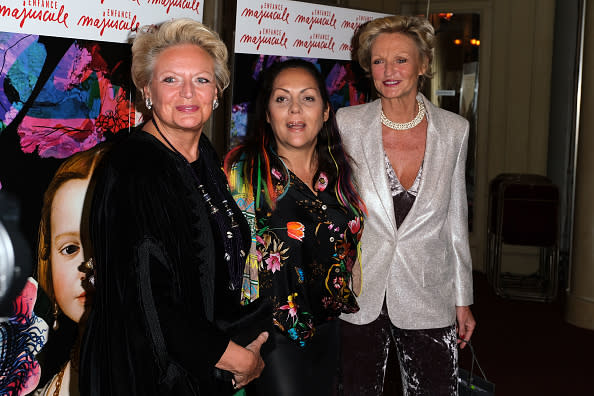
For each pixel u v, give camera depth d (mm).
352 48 2967
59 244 1969
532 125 6234
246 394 1978
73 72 1947
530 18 6125
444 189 2254
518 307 5516
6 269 1855
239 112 2568
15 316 1896
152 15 2119
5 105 1811
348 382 2244
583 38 4848
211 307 1594
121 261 1388
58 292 1983
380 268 2217
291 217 1933
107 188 1450
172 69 1528
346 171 2115
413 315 2227
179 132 1589
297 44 2742
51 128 1915
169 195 1475
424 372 2254
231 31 2486
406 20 2246
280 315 1899
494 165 6438
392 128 2289
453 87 6449
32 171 1886
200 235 1564
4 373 1890
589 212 4855
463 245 2355
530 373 3996
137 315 1385
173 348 1428
